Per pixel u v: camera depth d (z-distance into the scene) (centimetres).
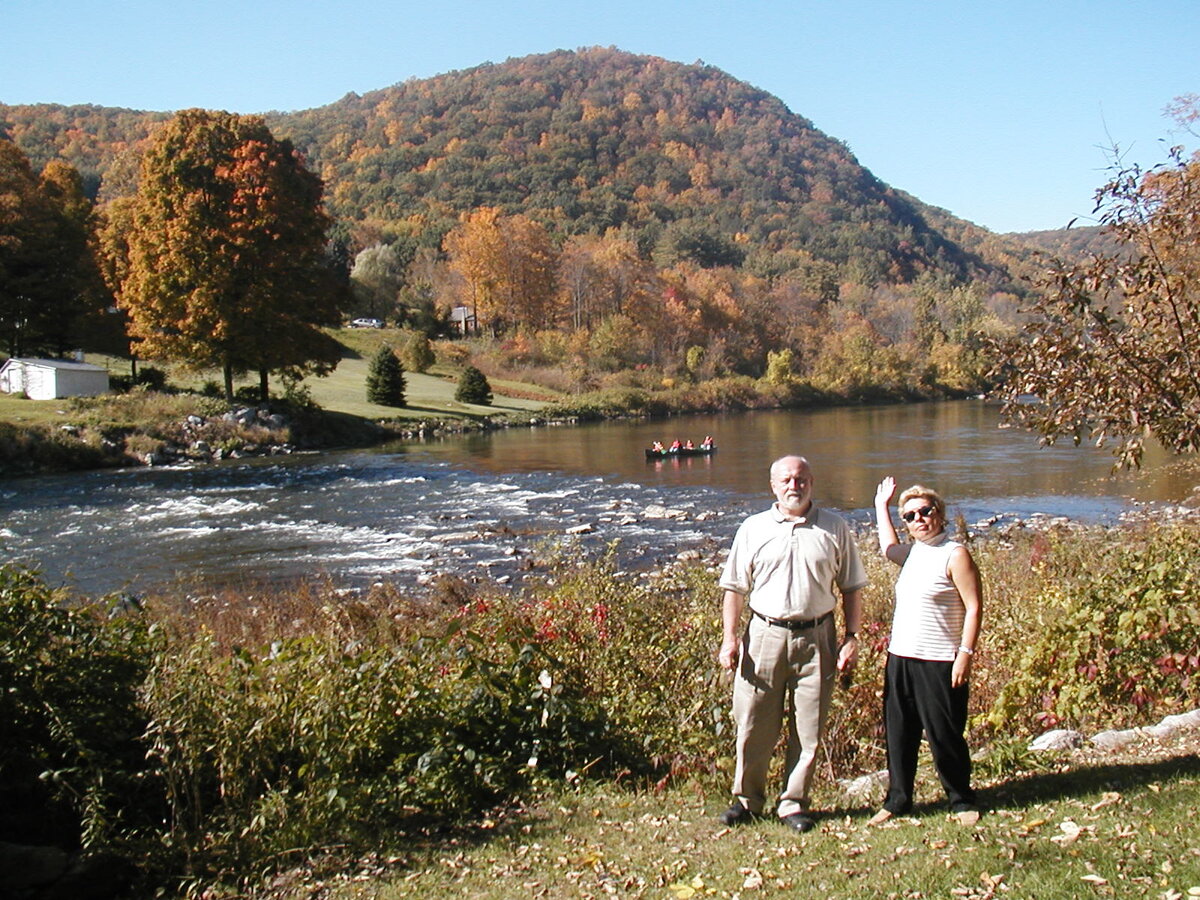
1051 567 1059
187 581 1664
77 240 5766
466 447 4347
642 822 550
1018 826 469
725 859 485
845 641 520
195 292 4034
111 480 3166
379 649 665
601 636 753
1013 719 705
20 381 4469
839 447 4075
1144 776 515
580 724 659
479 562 1803
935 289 14012
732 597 528
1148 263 747
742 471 3306
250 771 557
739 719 528
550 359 8531
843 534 520
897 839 477
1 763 506
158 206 4066
